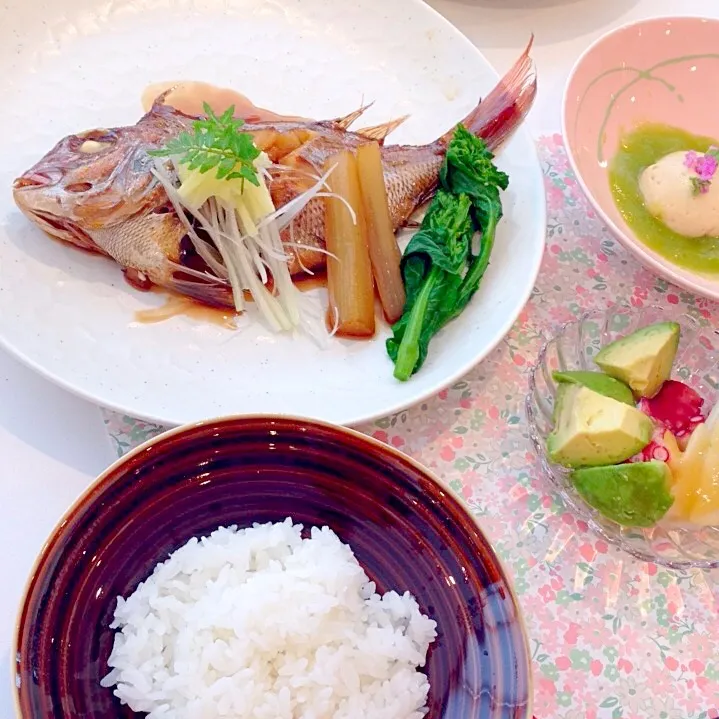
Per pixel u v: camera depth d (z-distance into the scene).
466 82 0.48
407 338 0.40
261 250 0.42
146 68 0.46
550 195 0.46
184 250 0.42
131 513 0.33
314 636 0.33
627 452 0.36
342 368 0.41
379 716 0.32
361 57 0.48
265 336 0.41
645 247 0.45
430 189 0.45
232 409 0.38
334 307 0.42
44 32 0.45
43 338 0.39
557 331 0.43
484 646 0.33
